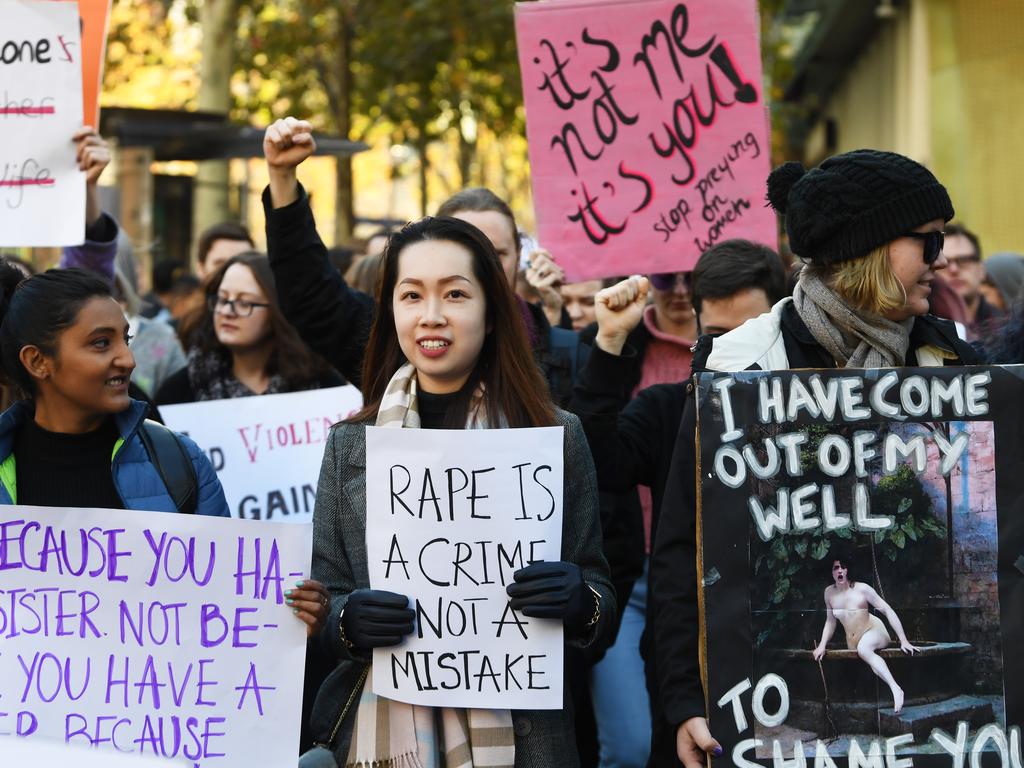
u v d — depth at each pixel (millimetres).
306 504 5484
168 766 3131
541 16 5516
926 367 3244
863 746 3162
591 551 3514
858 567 3203
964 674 3170
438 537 3383
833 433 3236
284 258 4434
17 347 3637
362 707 3432
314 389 5848
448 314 3449
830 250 3381
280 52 22266
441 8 20906
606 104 5516
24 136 5094
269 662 3512
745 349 3471
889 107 22766
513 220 5004
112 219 5480
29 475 3713
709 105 5473
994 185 17109
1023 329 4336
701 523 3236
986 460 3213
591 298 6770
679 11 5477
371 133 26891
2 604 3527
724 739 3182
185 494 3771
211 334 6008
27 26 5094
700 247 5477
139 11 24203
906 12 20875
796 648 3189
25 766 3123
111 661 3525
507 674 3346
